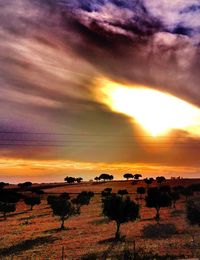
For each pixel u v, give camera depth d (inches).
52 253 1728.6
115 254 1560.0
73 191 6732.3
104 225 2758.4
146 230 2290.8
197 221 1915.6
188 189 4298.7
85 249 1761.8
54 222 3164.4
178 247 1615.4
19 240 2265.0
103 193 5251.0
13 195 4936.0
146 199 3053.6
